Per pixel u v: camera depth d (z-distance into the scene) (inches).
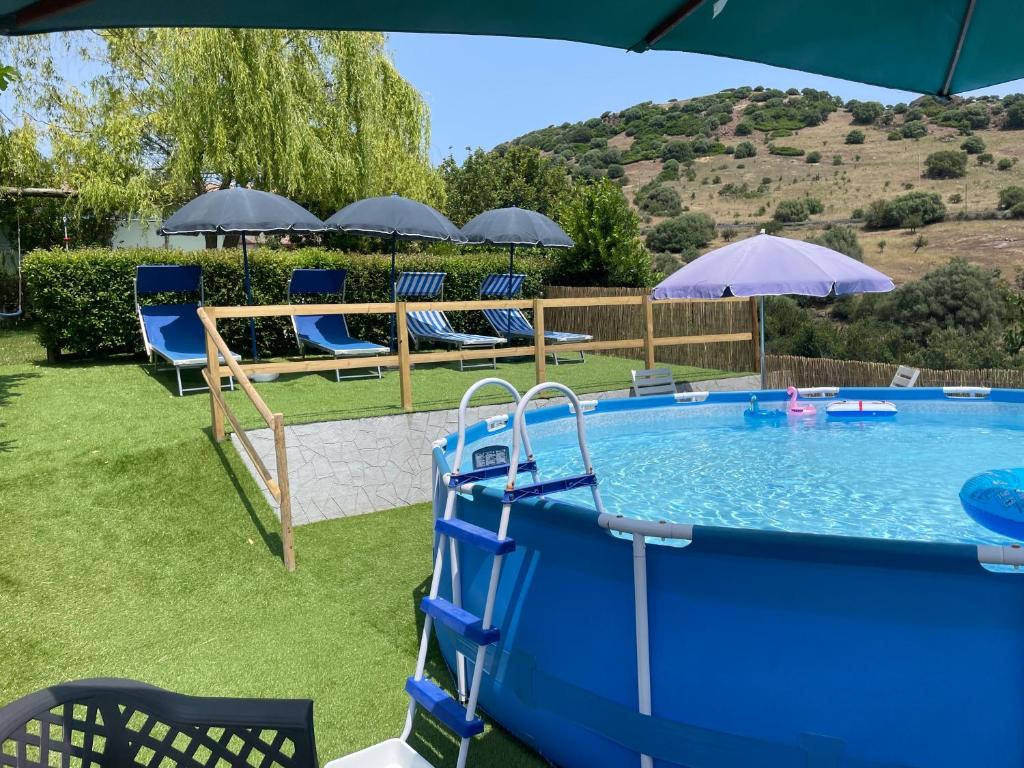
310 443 301.7
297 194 664.4
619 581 127.2
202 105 620.4
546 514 136.4
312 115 657.6
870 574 109.4
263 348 506.3
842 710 112.2
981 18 115.3
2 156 659.4
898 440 319.0
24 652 185.3
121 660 182.9
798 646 113.8
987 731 107.9
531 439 335.0
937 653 108.2
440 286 518.9
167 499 265.6
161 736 152.0
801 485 253.4
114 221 778.2
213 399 298.4
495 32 102.6
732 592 117.0
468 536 137.3
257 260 502.0
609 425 365.7
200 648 188.9
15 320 679.1
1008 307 579.8
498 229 497.0
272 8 82.7
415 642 191.5
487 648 152.0
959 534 201.2
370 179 679.1
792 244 353.4
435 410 334.3
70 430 311.7
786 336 644.7
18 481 264.1
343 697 166.1
